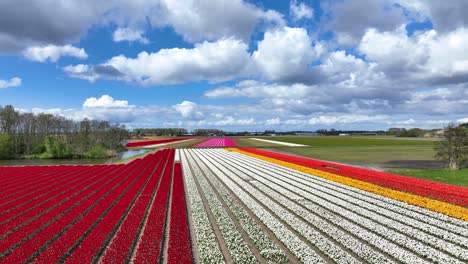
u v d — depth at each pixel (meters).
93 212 18.88
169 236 14.67
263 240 14.87
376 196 24.47
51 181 31.47
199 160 53.81
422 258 13.37
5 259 11.89
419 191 24.55
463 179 30.44
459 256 13.40
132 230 15.35
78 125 96.12
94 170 40.47
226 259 13.07
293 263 12.65
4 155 68.50
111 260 11.96
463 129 38.72
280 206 21.55
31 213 19.05
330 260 13.12
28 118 86.06
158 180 31.58
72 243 13.74
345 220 18.27
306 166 43.31
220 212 19.70
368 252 13.60
